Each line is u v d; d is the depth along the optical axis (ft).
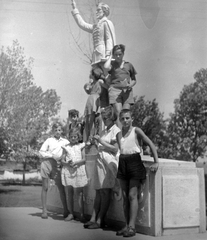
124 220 15.88
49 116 59.52
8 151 57.67
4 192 48.19
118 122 18.85
